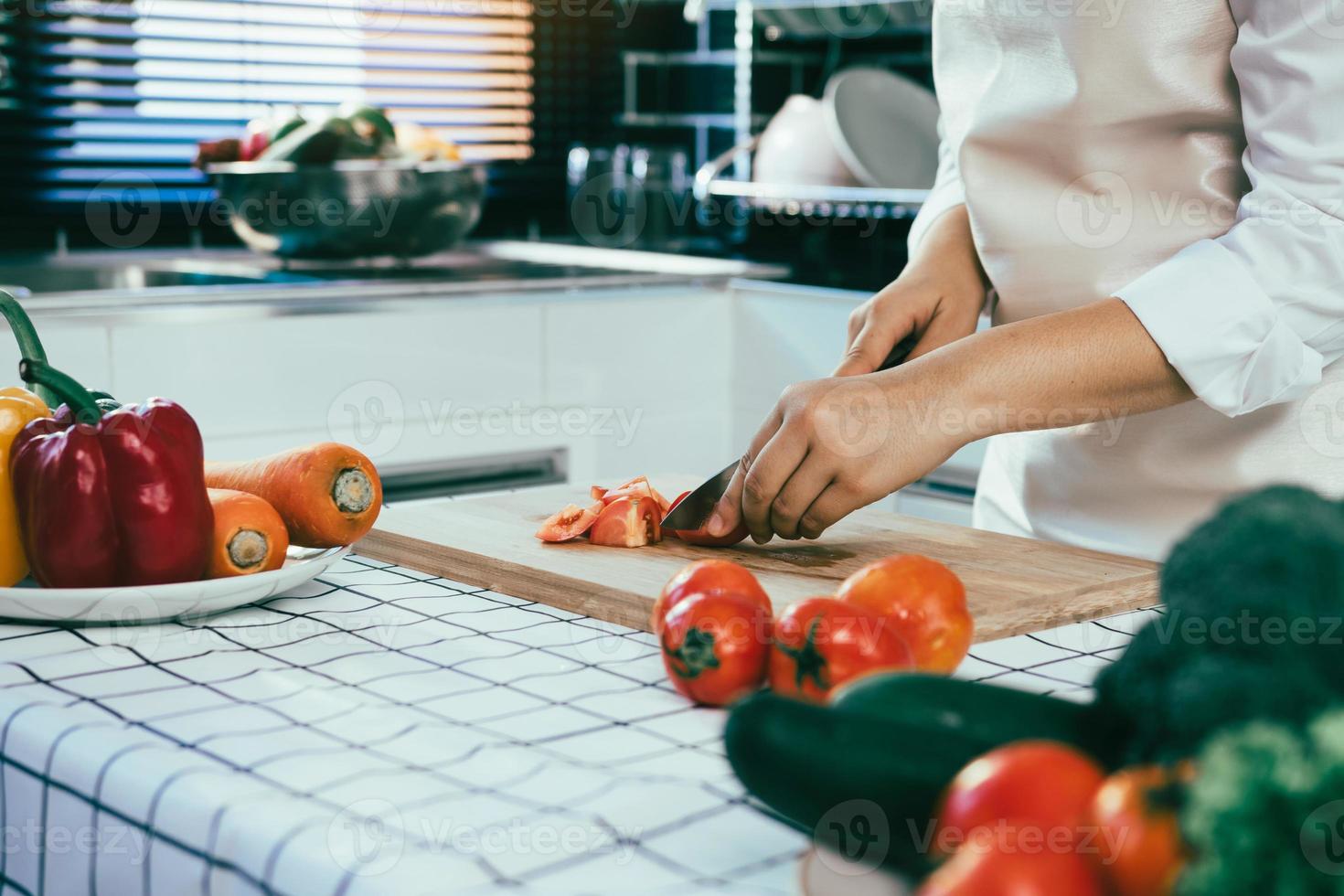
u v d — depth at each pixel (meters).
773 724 0.44
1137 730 0.41
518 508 1.06
